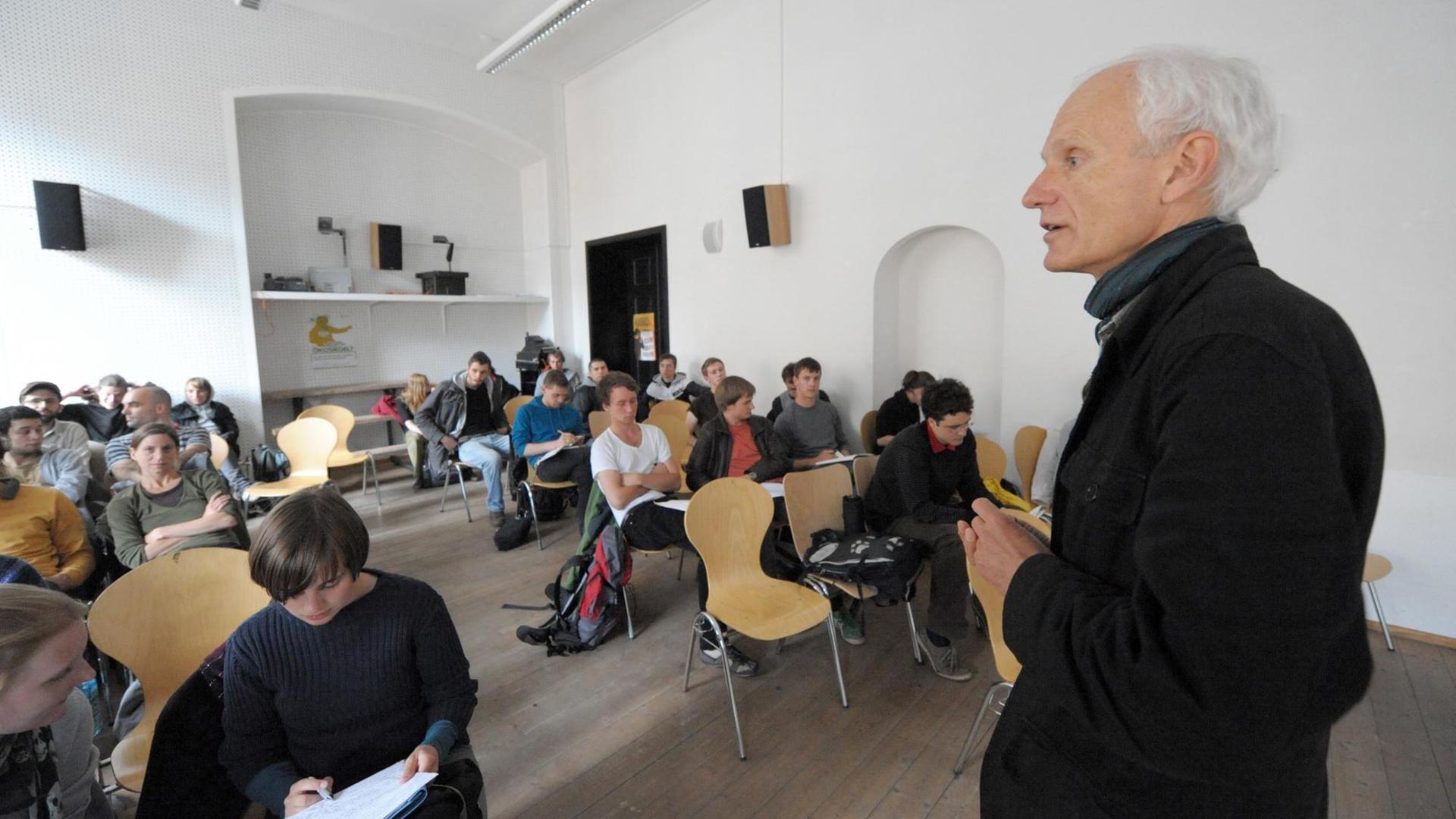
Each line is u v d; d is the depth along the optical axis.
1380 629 2.79
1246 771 0.51
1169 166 0.64
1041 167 3.58
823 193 4.66
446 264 6.99
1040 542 0.77
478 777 1.29
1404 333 2.64
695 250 5.67
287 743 1.28
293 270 6.04
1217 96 0.61
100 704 2.08
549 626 2.79
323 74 5.54
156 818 1.19
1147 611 0.53
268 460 4.45
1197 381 0.53
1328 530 0.47
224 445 4.09
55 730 1.17
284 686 1.24
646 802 1.90
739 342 5.40
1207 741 0.50
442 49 6.18
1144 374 0.61
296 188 6.02
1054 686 0.61
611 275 7.10
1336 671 0.54
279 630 1.24
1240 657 0.47
